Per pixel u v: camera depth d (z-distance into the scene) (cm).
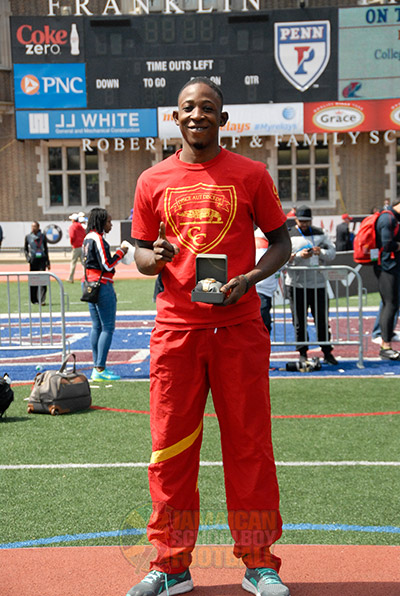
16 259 2855
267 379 304
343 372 885
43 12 3086
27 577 328
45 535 395
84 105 2919
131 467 523
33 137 2945
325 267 900
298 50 2836
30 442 590
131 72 2891
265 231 309
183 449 300
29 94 2925
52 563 344
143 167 3091
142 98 2900
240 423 296
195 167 296
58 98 2922
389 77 2844
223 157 298
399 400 729
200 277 291
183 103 293
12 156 3117
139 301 1664
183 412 298
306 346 912
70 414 688
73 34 2881
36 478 499
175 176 297
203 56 2861
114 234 3117
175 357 297
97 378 848
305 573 328
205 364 299
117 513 430
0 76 3067
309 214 909
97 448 572
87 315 1448
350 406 705
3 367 955
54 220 3141
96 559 349
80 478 498
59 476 503
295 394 762
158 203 299
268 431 302
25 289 1939
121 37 2872
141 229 311
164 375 298
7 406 664
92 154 3136
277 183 3103
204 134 290
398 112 2859
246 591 306
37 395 687
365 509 432
